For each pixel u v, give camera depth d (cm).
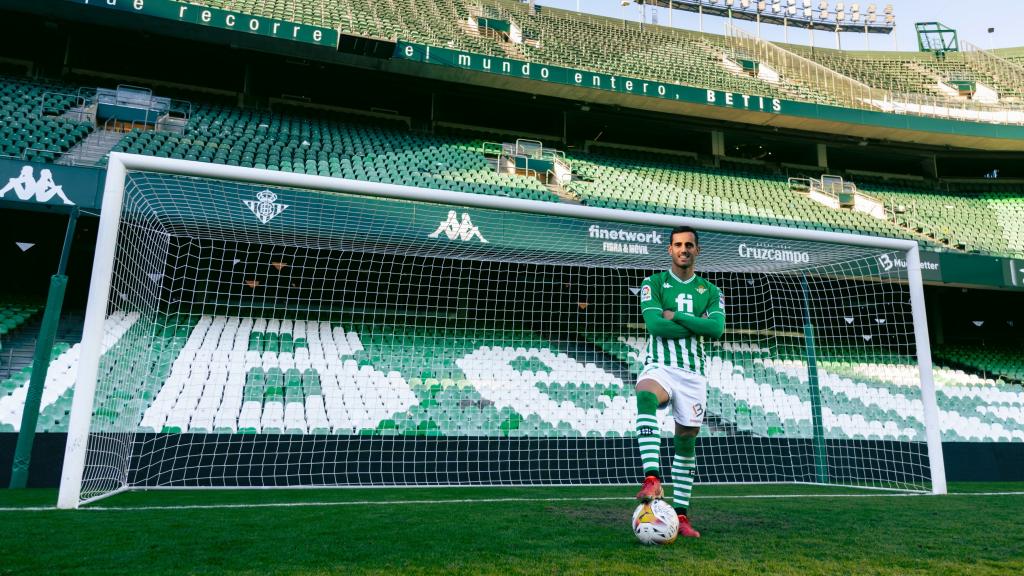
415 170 1188
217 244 956
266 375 818
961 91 1967
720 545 258
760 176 1645
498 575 200
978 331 1462
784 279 1001
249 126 1241
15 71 1282
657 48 1975
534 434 798
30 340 809
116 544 252
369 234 727
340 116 1484
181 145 1048
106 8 1065
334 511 369
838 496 510
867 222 1434
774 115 1481
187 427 691
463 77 1329
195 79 1395
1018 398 1105
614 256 831
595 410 881
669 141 1720
